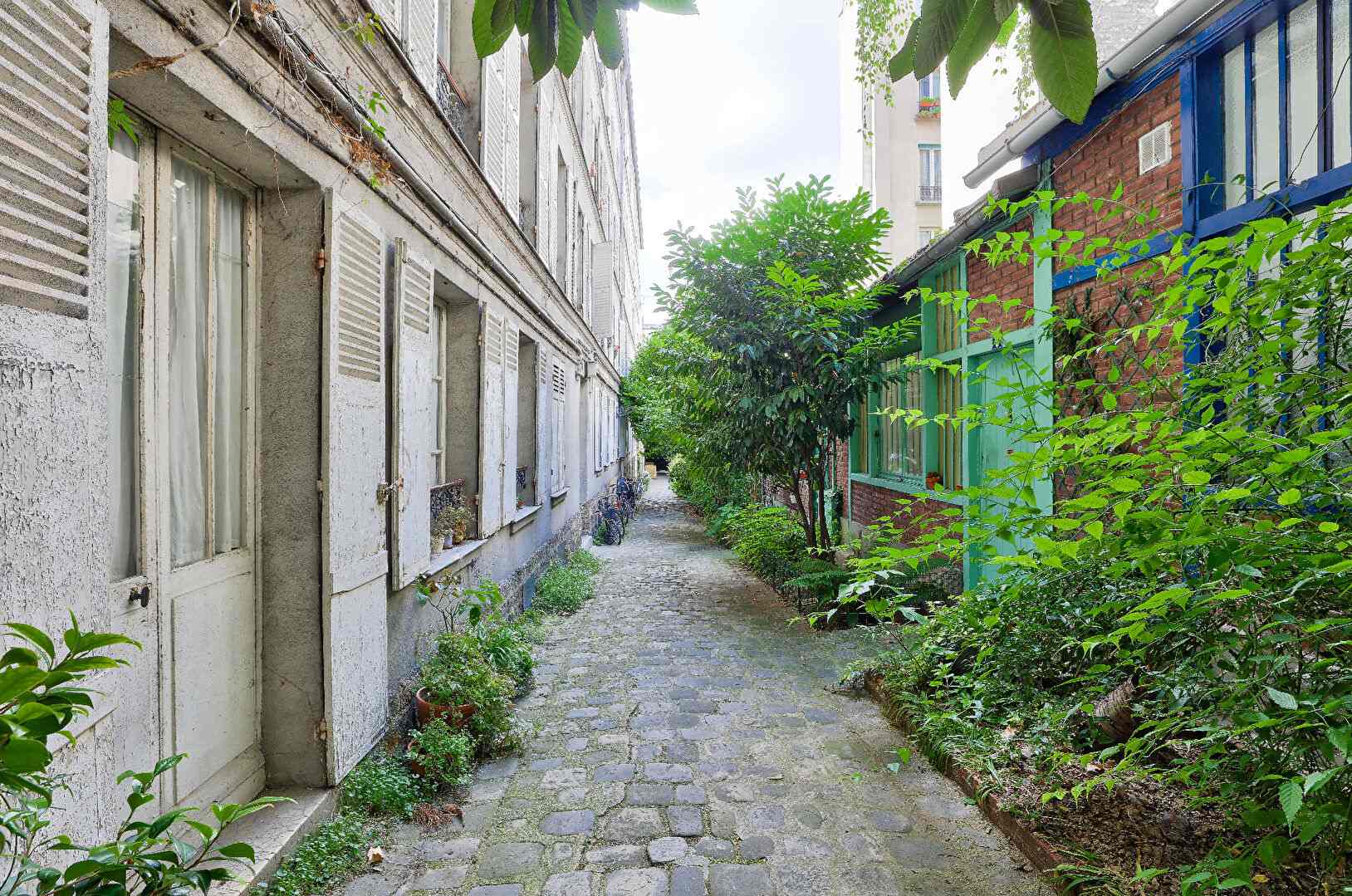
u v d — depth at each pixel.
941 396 6.56
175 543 2.43
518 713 4.32
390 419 3.59
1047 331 3.63
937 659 4.13
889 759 3.59
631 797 3.25
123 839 2.05
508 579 6.26
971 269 5.79
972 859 2.69
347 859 2.66
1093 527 1.66
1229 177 3.29
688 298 7.25
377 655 3.31
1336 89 2.80
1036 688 3.29
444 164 4.34
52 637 1.51
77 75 1.59
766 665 5.25
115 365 2.15
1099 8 5.23
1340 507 1.81
